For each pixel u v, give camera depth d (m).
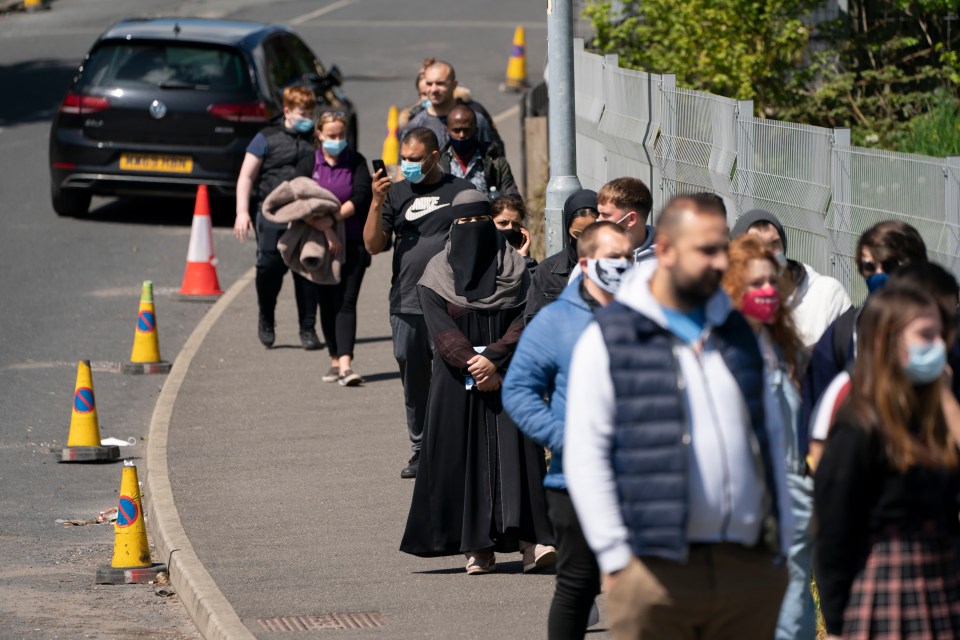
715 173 34.41
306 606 24.70
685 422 15.09
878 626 15.26
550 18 33.97
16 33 119.31
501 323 26.16
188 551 27.77
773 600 15.77
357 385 40.69
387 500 31.06
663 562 15.32
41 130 82.62
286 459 34.19
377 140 79.25
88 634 24.78
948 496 15.29
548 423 19.83
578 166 50.12
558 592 20.31
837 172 28.08
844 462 15.18
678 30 51.72
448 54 107.31
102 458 35.66
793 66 52.25
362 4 132.50
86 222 62.94
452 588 25.64
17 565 28.58
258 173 42.41
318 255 39.38
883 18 53.22
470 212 26.50
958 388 17.23
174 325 48.44
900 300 15.02
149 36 61.41
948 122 44.75
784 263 21.33
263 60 61.88
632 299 15.43
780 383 19.25
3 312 49.31
